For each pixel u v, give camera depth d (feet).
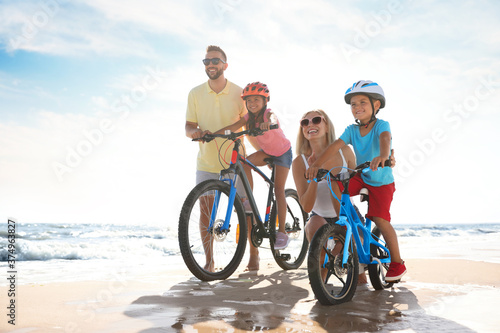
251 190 12.32
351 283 8.13
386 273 9.29
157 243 38.09
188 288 9.61
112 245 33.71
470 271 11.80
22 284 10.12
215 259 11.57
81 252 29.22
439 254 17.80
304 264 15.02
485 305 7.57
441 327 6.02
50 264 18.21
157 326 6.06
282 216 12.80
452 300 8.02
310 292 9.05
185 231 10.41
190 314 6.84
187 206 10.53
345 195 8.73
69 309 7.25
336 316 6.72
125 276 11.98
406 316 6.73
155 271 13.41
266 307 7.41
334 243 8.48
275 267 14.07
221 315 6.77
